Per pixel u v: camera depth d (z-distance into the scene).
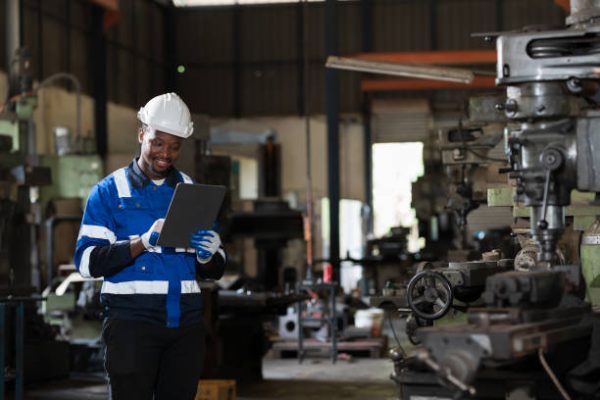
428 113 22.78
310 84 22.97
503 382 3.17
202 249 3.60
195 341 3.66
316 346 10.32
